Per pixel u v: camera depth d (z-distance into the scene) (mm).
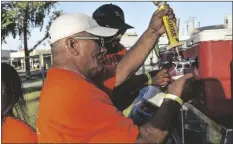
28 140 1651
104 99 1603
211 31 2168
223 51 2156
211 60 2166
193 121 2502
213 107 2186
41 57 19766
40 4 21359
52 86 1595
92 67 1711
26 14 22266
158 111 1637
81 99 1541
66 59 1680
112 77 2213
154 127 1569
